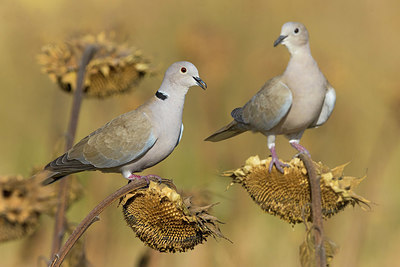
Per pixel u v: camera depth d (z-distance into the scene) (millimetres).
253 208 13484
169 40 17562
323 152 15719
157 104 9211
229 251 12836
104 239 13094
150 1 17656
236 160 15258
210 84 16219
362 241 13227
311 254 6801
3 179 9273
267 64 16172
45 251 12711
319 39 19156
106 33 11992
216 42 15977
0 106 16500
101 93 11195
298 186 7777
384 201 14750
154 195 7586
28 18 16266
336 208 7574
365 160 16062
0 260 12695
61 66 11047
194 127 16031
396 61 18766
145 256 11797
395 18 19734
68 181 10469
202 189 10711
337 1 19688
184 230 7594
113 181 13484
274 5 18984
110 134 9039
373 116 16875
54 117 14930
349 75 16750
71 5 16078
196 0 18141
